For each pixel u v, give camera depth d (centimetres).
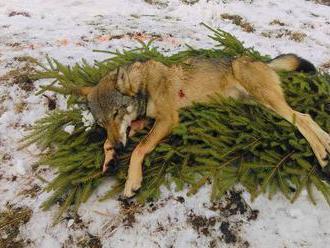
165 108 333
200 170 324
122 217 318
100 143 340
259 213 311
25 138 361
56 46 505
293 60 352
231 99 338
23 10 632
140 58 354
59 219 323
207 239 306
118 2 680
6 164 370
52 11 635
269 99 330
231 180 317
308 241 299
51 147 372
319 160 308
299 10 682
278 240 301
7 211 338
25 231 324
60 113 373
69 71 396
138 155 324
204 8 661
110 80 329
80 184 330
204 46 518
